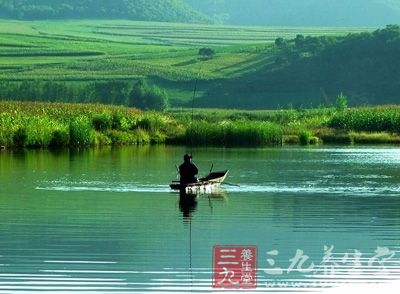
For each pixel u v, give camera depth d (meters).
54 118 168.00
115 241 57.91
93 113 175.75
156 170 105.19
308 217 67.94
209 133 166.00
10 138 145.00
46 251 54.75
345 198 79.62
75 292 46.06
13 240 57.97
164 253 54.56
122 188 86.25
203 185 84.81
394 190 86.06
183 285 47.56
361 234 60.94
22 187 86.50
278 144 169.25
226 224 64.69
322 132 191.25
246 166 113.44
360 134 187.75
